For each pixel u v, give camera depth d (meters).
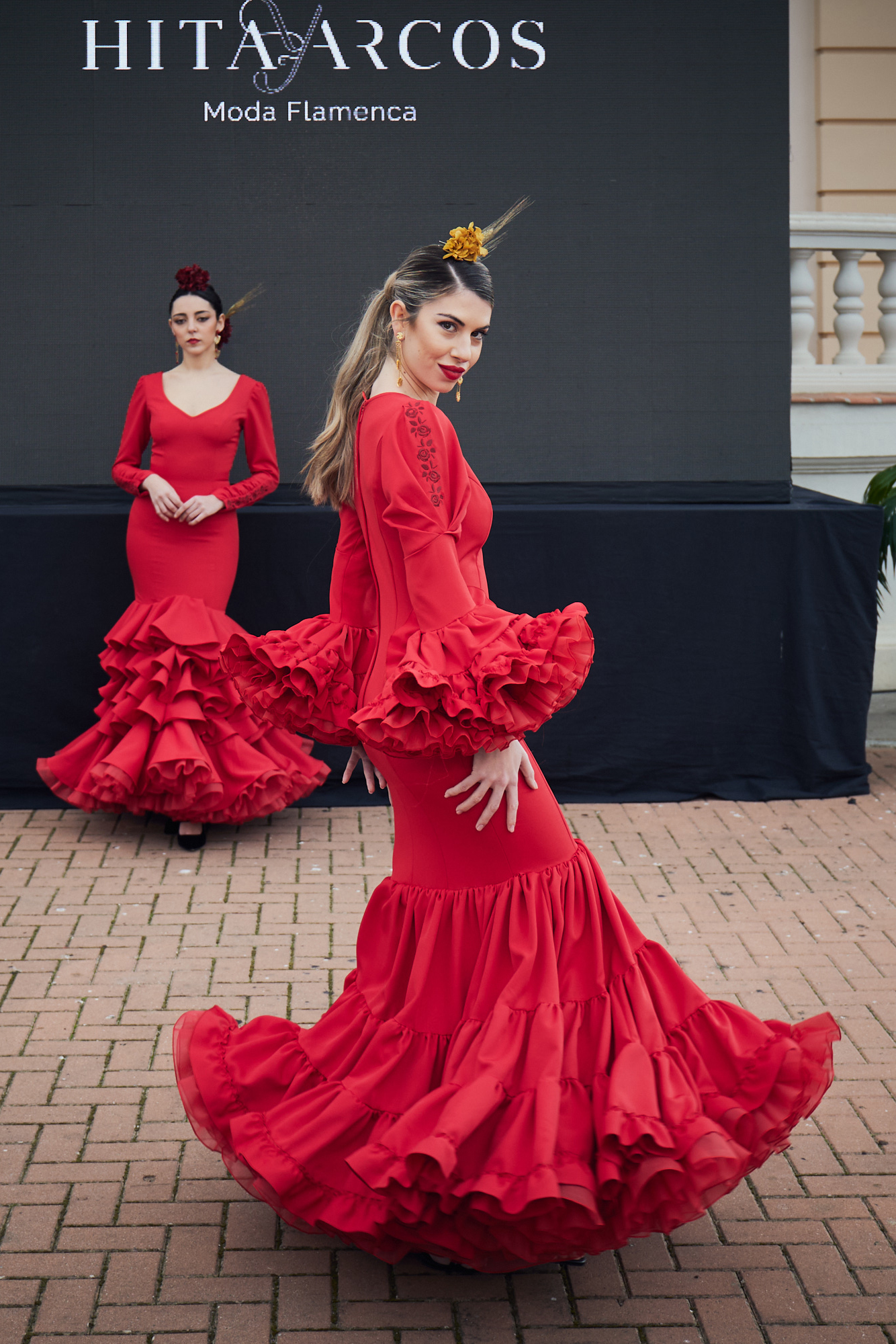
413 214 5.75
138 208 5.68
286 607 5.62
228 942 4.20
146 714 5.00
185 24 5.60
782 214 5.82
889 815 5.58
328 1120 2.47
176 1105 3.21
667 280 5.84
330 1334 2.41
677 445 5.92
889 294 7.23
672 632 5.71
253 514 5.55
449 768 2.42
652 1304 2.50
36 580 5.53
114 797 5.04
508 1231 2.33
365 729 2.27
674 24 5.72
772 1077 2.41
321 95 5.68
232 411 5.18
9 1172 2.90
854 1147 3.05
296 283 5.74
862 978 3.97
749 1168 2.41
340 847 5.19
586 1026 2.43
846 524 5.66
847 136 9.37
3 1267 2.58
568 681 2.25
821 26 9.21
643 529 5.64
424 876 2.55
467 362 2.50
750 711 5.79
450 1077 2.38
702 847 5.20
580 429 5.89
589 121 5.75
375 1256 2.57
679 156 5.79
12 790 5.66
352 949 4.16
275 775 5.08
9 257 5.66
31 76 5.59
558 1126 2.28
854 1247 2.68
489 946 2.45
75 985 3.86
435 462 2.35
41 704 5.60
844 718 5.79
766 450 5.94
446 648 2.28
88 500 5.80
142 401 5.24
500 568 5.63
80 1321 2.43
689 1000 2.52
